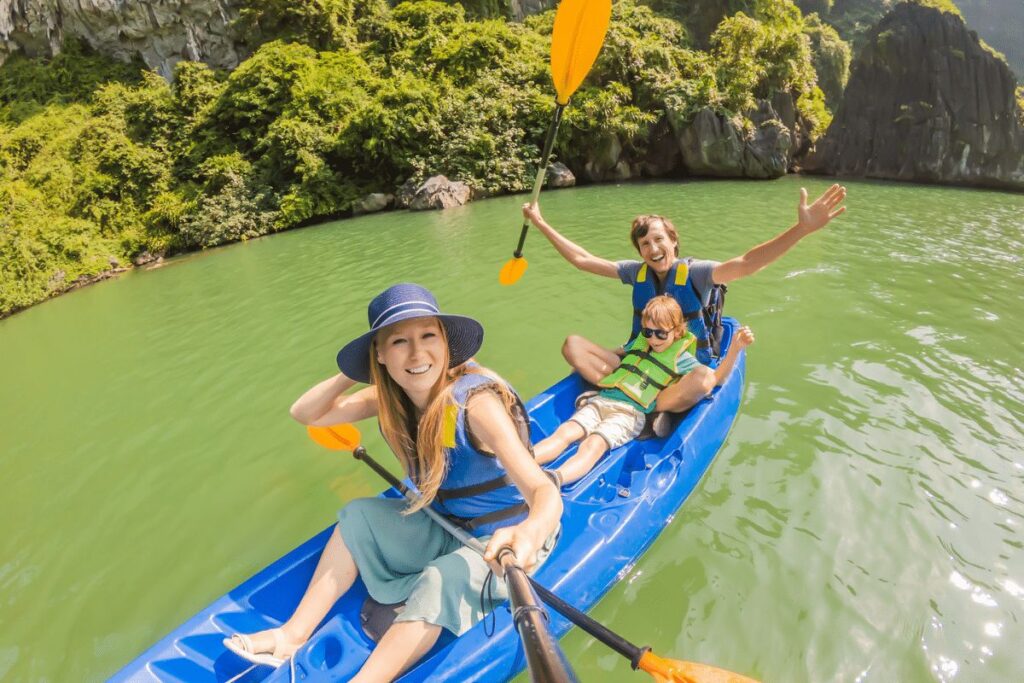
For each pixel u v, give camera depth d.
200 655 1.64
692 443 2.41
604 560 1.92
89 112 17.22
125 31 20.28
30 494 3.20
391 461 2.93
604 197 12.52
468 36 17.17
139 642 2.08
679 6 24.06
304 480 2.88
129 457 3.43
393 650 1.50
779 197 11.28
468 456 1.60
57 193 13.65
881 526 2.19
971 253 6.08
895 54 15.47
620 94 16.28
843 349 3.70
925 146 14.91
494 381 1.58
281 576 1.85
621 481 2.37
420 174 14.20
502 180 14.58
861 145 16.08
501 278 3.32
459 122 14.94
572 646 1.83
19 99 19.52
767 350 3.73
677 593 1.98
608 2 2.60
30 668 2.02
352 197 14.34
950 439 2.69
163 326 6.38
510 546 1.28
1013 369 3.37
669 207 10.49
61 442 3.81
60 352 6.14
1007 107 14.23
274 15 19.55
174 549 2.53
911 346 3.71
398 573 1.80
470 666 1.53
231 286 7.90
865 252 6.19
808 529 2.21
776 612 1.88
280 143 14.51
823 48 30.44
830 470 2.51
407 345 1.53
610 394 2.57
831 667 1.70
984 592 1.89
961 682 1.63
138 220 13.66
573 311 4.75
